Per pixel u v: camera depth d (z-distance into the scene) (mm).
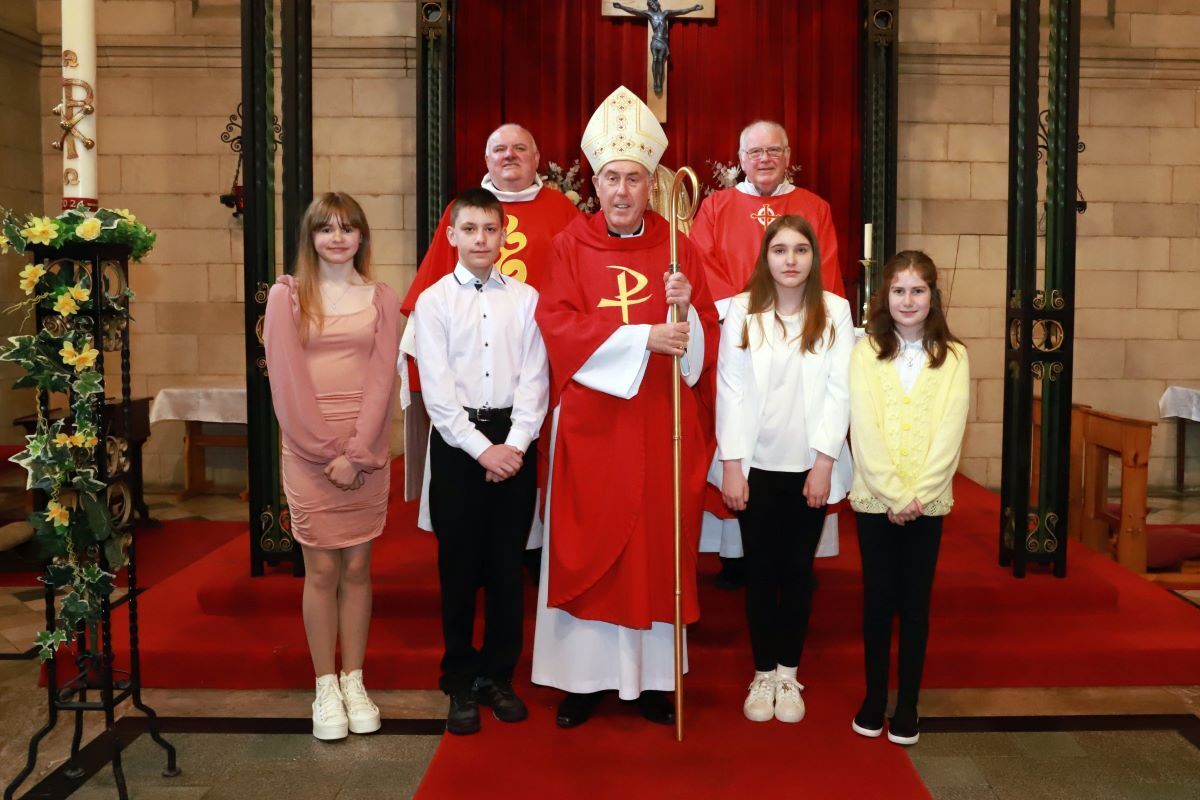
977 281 6992
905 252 2947
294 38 3789
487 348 2957
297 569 3916
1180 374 7145
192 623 3727
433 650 3445
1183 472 7090
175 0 6918
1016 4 3910
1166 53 6906
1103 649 3502
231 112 6965
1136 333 7117
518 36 6285
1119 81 6980
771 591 3104
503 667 3088
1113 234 7062
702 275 3117
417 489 3473
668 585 2979
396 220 6953
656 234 3066
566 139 6340
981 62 6871
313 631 3047
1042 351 3900
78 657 2789
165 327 7082
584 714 3078
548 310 2986
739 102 6359
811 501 2975
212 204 7020
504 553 2998
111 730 2715
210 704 3344
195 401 6559
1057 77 3953
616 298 2996
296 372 2852
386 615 3732
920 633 2939
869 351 2941
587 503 2955
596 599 2959
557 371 2959
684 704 3229
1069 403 3908
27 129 6852
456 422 2877
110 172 7012
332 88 6910
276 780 2805
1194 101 7012
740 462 2992
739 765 2822
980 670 3486
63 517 2631
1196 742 3070
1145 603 3941
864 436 2885
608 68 6340
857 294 6258
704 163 6391
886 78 6102
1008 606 3801
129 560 2812
